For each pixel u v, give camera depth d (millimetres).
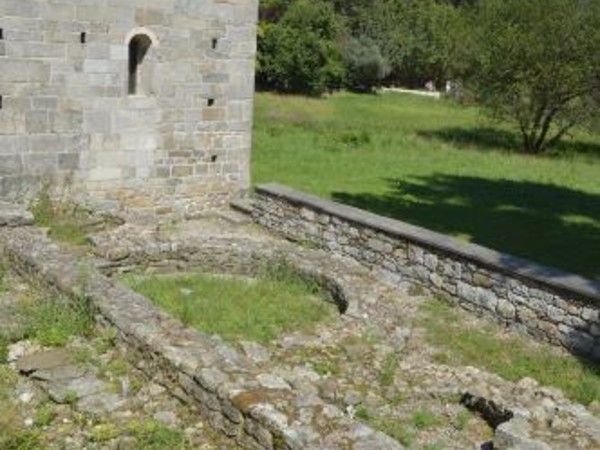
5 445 5684
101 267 10336
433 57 52344
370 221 11656
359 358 8172
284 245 11961
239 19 14500
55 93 12547
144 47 13539
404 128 30484
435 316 9969
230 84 14758
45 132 12602
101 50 12891
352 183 19266
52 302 8133
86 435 5930
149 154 14000
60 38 12383
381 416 7012
